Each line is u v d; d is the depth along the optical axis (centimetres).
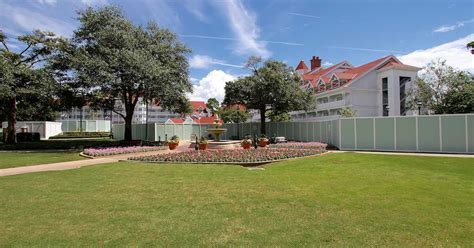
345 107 3800
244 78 3142
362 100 4125
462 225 504
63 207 620
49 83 2256
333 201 657
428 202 648
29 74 2266
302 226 502
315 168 1170
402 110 4006
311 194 722
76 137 4341
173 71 2450
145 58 2192
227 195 714
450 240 443
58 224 516
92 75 2070
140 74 2084
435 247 420
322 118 4597
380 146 2078
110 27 2344
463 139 1831
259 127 3472
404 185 830
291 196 703
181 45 2670
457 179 924
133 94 2667
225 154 1570
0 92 2098
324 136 2598
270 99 2936
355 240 442
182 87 2462
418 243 432
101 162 1434
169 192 747
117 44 2292
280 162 1380
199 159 1412
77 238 453
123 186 823
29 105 2633
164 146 2312
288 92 2916
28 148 2264
